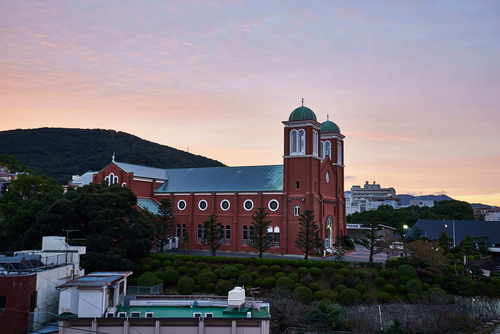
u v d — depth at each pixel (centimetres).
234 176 7962
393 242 6228
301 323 4094
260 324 3056
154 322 3002
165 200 6888
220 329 3041
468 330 4206
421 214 12012
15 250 5888
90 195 5950
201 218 7662
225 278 5431
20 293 3322
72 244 5469
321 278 5400
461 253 6384
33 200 6738
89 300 3406
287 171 7050
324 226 7212
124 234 5844
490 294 5072
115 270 5459
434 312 4369
